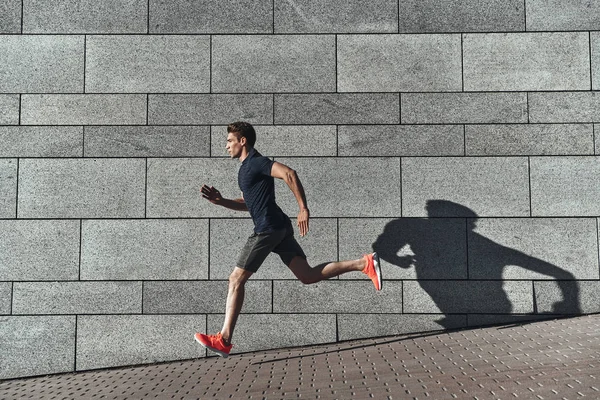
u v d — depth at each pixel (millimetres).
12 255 5996
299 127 6160
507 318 5988
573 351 4605
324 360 5109
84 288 5977
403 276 6043
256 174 4992
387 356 5012
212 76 6188
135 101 6160
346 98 6184
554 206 6082
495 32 6207
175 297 5988
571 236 6051
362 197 6117
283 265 6035
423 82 6184
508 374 4113
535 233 6062
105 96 6160
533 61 6176
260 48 6211
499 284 6027
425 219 6094
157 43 6199
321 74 6203
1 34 6160
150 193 6094
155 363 5895
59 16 6180
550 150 6129
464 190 6117
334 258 6066
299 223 4863
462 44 6207
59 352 5898
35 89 6152
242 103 6168
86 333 5930
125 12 6203
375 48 6219
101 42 6180
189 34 6219
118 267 6012
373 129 6160
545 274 6020
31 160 6098
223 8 6223
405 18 6184
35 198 6062
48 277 5984
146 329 5945
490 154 6141
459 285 6035
